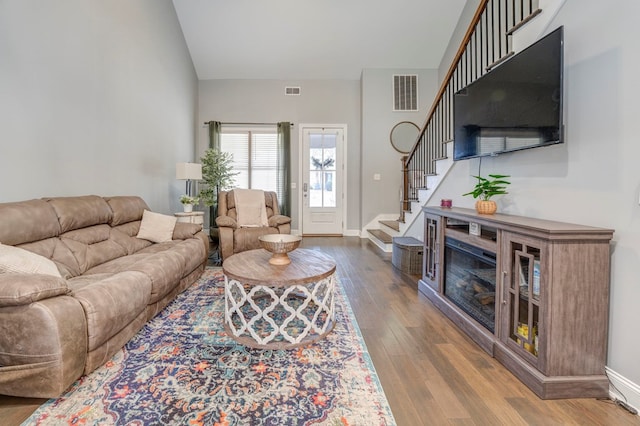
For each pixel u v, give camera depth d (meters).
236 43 5.39
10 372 1.40
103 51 3.15
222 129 6.09
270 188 6.18
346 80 6.15
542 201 1.94
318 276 2.03
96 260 2.44
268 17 4.95
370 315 2.45
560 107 1.67
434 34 5.29
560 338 1.49
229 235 3.87
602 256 1.49
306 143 6.18
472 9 4.69
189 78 5.57
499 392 1.54
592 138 1.60
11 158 2.17
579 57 1.67
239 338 2.04
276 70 5.93
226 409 1.41
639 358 1.39
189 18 5.00
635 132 1.40
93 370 1.64
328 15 4.92
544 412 1.40
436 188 3.49
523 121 1.95
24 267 1.63
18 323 1.39
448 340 2.06
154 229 3.22
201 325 2.25
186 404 1.44
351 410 1.41
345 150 6.19
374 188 5.96
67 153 2.69
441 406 1.44
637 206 1.39
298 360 1.82
